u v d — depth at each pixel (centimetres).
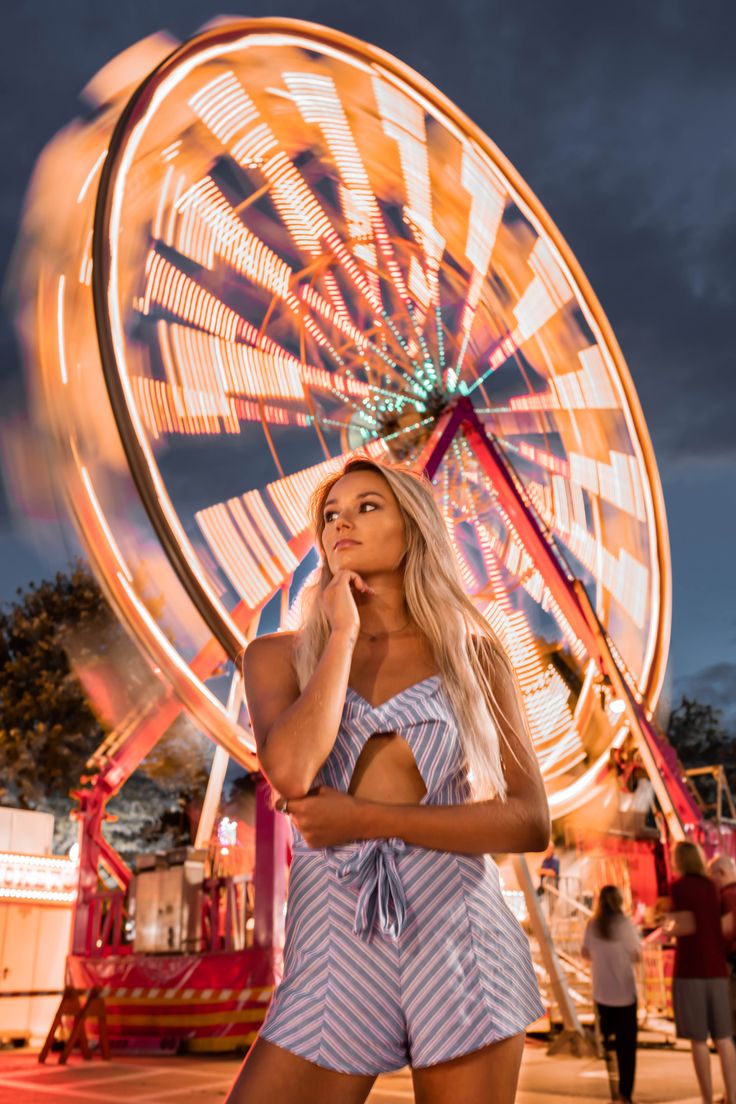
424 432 1327
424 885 133
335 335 1322
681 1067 805
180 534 877
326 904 134
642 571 1421
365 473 162
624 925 642
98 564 855
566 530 1440
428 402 1340
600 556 1445
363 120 1373
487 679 157
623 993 626
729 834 1317
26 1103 629
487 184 1409
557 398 1454
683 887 593
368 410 1314
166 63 1002
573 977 1237
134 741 1161
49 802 2616
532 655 1219
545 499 1431
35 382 912
